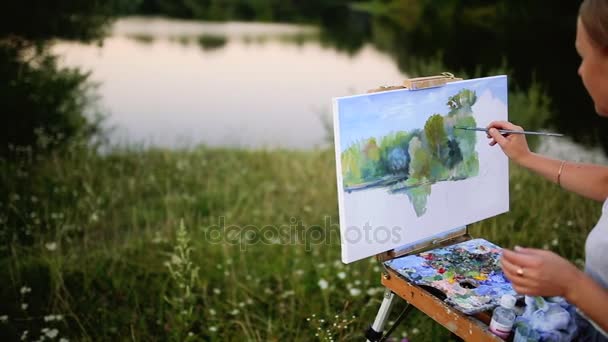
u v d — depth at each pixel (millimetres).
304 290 2693
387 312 1688
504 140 1602
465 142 1716
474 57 8492
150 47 11367
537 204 3367
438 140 1646
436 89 1609
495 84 1760
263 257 3070
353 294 2473
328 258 3029
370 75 9047
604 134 5145
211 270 2908
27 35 4680
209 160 4816
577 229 3084
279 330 2424
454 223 1751
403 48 11453
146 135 5941
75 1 4844
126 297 2656
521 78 6988
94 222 3410
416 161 1604
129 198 3850
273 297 2713
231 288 2742
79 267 2889
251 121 6680
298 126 6504
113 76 8555
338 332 2314
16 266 2762
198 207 3723
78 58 7543
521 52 8742
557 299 1396
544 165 1548
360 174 1498
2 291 2658
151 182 4047
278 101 7625
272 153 5145
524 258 1141
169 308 2602
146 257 3062
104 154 4746
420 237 1673
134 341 2291
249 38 13656
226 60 10625
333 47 12320
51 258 2902
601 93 1145
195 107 7234
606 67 1108
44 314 2531
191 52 11195
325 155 4891
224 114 6953
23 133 4398
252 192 4020
